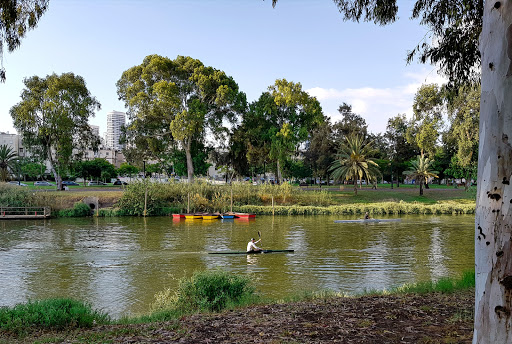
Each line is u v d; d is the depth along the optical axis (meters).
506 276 3.40
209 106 62.97
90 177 90.31
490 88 3.67
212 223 39.97
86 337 7.02
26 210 43.56
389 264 20.06
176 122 55.47
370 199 58.12
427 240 28.66
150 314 9.60
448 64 12.26
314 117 67.12
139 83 58.06
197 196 49.16
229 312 8.62
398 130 78.69
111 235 31.50
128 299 14.00
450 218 44.50
